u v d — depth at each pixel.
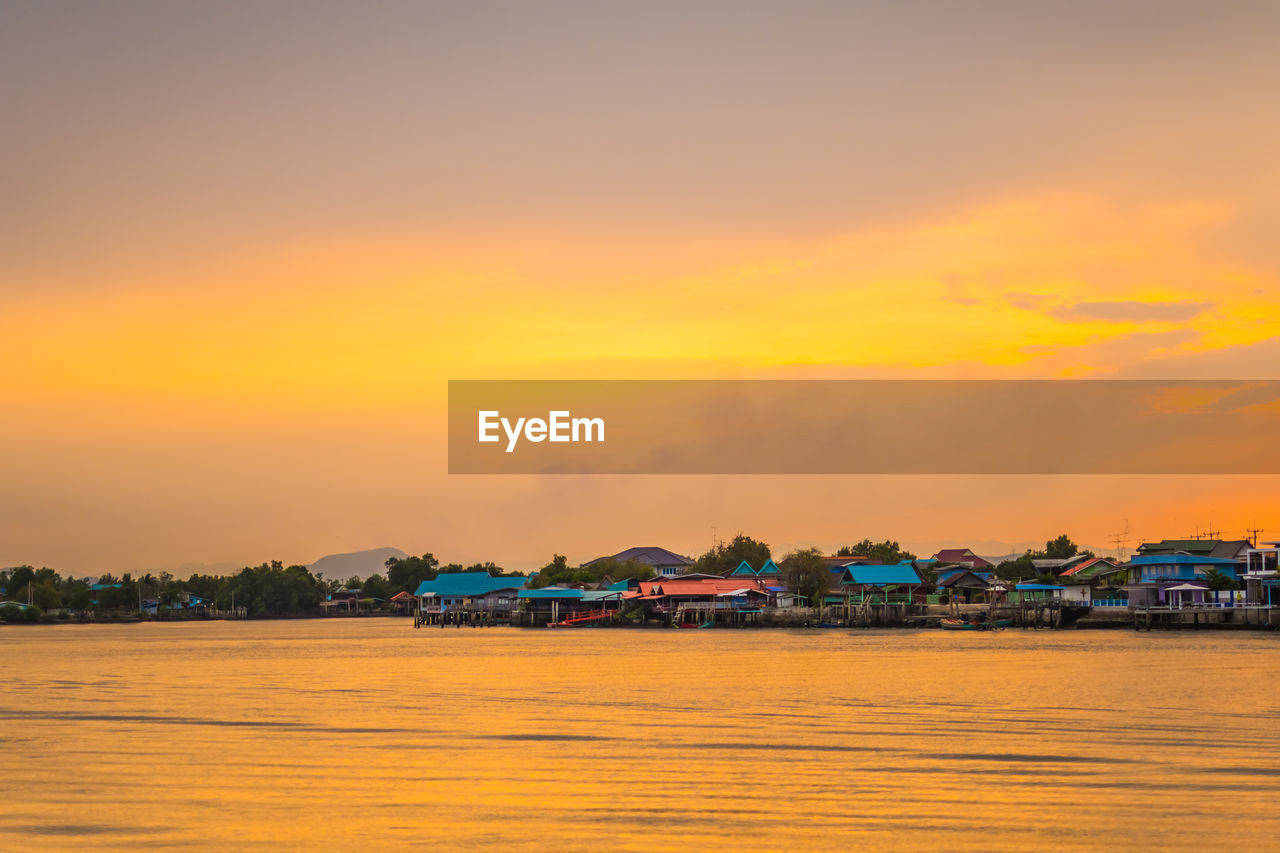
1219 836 24.55
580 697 50.75
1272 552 106.56
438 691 54.47
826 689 52.91
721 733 38.66
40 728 41.69
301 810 27.52
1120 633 107.69
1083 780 29.81
